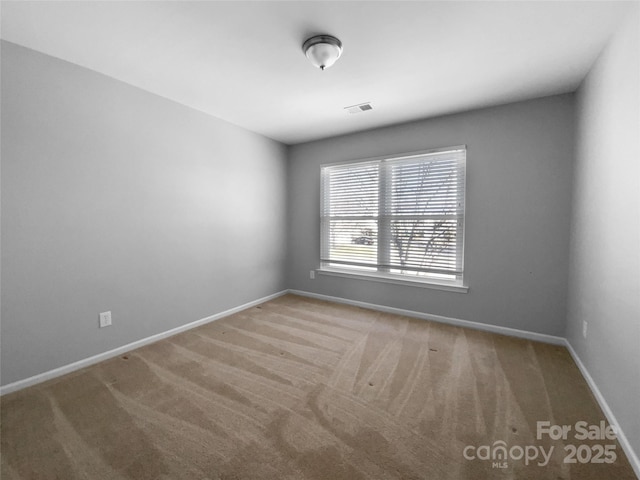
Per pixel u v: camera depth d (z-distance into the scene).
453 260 3.02
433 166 3.08
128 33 1.72
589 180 2.03
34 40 1.79
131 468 1.29
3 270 1.81
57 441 1.45
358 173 3.61
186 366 2.20
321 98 2.63
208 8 1.50
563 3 1.45
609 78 1.71
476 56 1.94
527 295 2.67
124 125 2.36
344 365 2.21
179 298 2.84
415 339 2.67
